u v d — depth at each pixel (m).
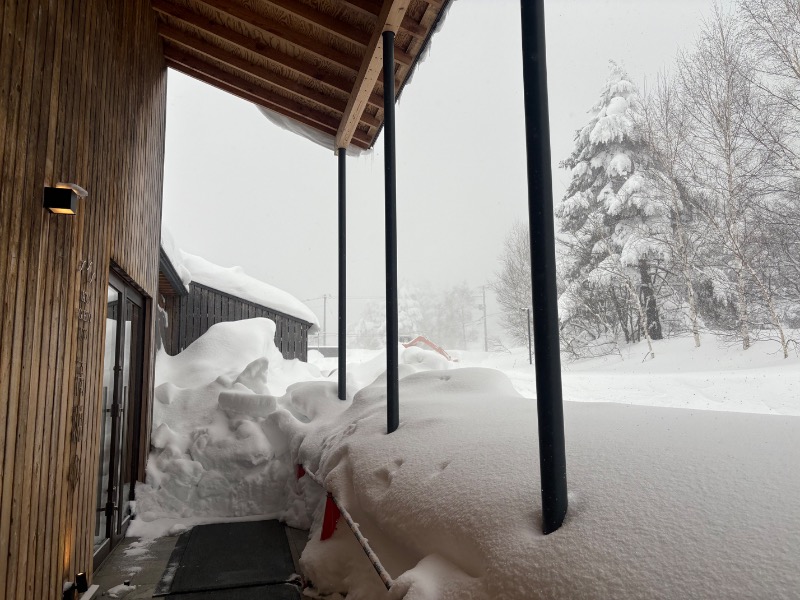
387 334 3.46
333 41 4.60
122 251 3.68
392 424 3.26
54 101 2.20
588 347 7.20
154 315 5.39
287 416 5.12
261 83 5.76
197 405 5.54
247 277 10.60
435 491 2.11
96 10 2.86
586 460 1.81
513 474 1.91
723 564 1.10
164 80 5.88
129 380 4.44
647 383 3.74
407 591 1.75
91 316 2.89
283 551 3.74
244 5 4.52
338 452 3.46
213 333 7.54
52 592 2.34
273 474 4.89
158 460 4.94
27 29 1.90
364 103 4.78
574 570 1.31
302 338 10.86
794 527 1.12
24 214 1.90
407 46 4.36
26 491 1.98
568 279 9.42
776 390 2.82
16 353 1.85
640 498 1.45
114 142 3.37
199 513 4.72
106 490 3.71
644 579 1.17
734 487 1.35
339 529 3.14
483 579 1.56
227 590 3.09
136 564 3.55
